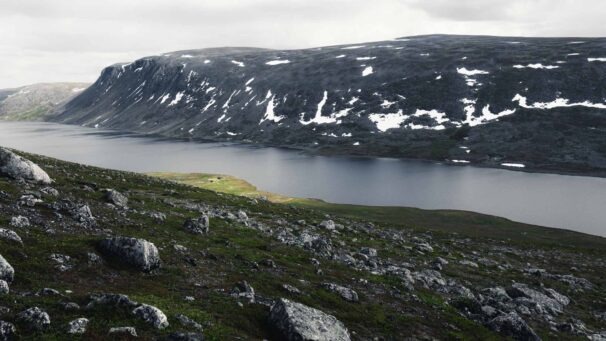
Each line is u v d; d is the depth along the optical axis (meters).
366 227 73.19
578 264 64.69
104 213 38.59
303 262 38.47
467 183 181.00
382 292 34.69
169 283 25.91
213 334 19.48
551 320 36.28
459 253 60.06
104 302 19.50
